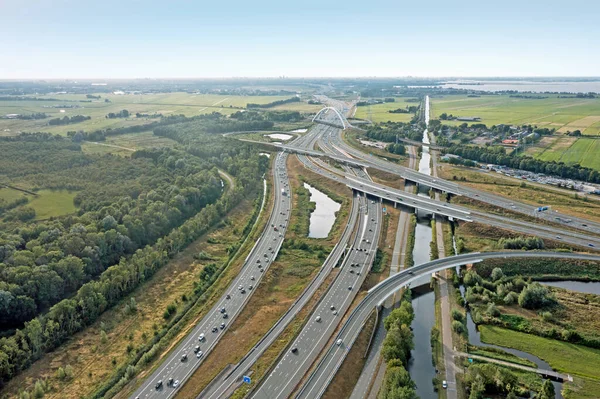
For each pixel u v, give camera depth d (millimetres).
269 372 177625
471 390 163000
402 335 188000
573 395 164000
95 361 192625
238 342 198500
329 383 170750
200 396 165500
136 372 181875
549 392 158500
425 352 195375
